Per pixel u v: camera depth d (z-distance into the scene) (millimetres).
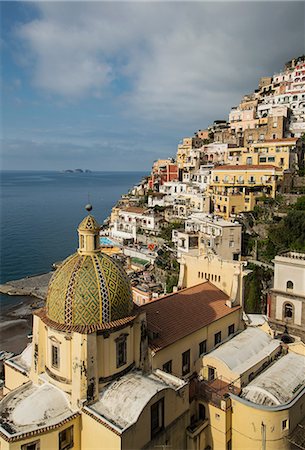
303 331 47469
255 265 74625
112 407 24875
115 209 134125
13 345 70438
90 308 25594
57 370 26875
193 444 28594
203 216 93125
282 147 104000
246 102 165250
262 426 27516
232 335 37531
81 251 28031
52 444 23766
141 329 28406
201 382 31094
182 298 36375
